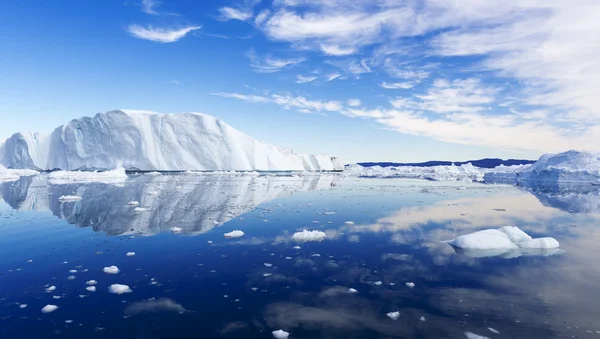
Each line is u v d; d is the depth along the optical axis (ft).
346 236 34.17
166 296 19.12
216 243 31.19
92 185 93.76
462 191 89.15
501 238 30.04
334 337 14.61
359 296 19.07
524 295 19.11
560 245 30.68
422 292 19.62
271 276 22.39
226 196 70.54
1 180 113.70
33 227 38.32
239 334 14.90
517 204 60.85
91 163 182.09
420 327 15.48
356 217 45.55
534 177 143.23
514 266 24.41
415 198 70.33
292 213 48.88
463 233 35.60
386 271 23.38
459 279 21.77
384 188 98.84
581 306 17.61
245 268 24.03
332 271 23.41
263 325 15.72
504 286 20.52
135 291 19.86
